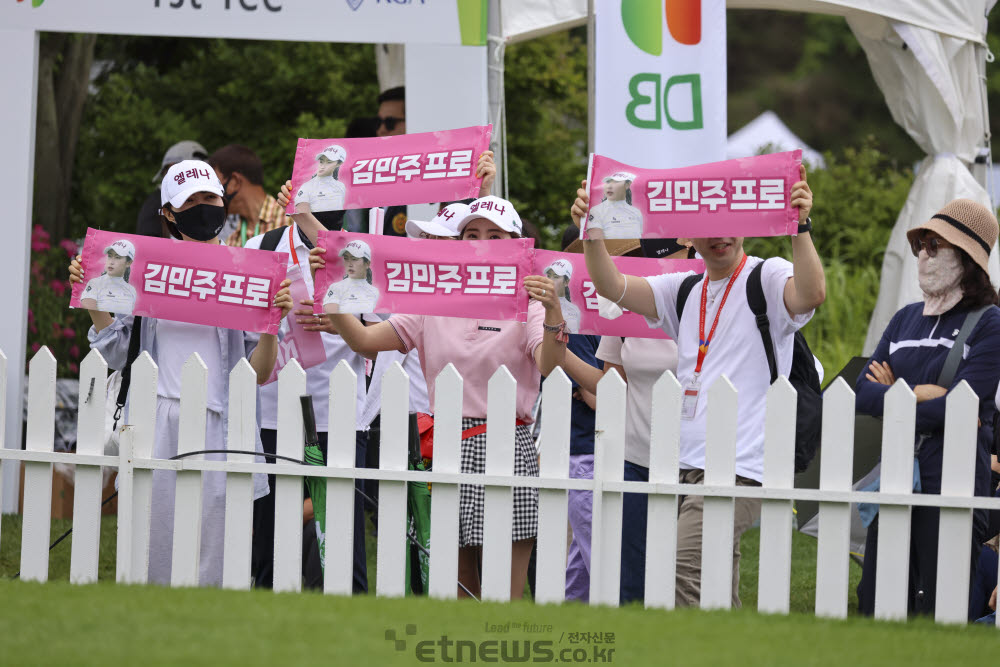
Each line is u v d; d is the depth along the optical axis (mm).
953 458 16656
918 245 19234
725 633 14758
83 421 19281
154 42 56375
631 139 29391
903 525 16828
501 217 20641
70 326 47938
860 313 48125
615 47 29359
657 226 18891
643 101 29312
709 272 19281
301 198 21094
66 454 19234
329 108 53719
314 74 53094
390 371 18188
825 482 16984
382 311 19938
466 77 31703
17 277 31703
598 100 29531
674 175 18812
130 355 20922
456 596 18062
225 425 20812
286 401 18656
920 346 18938
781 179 18266
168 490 19984
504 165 33312
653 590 17469
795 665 13031
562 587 17719
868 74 109500
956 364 18422
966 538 16656
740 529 18453
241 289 20375
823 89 110250
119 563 18891
